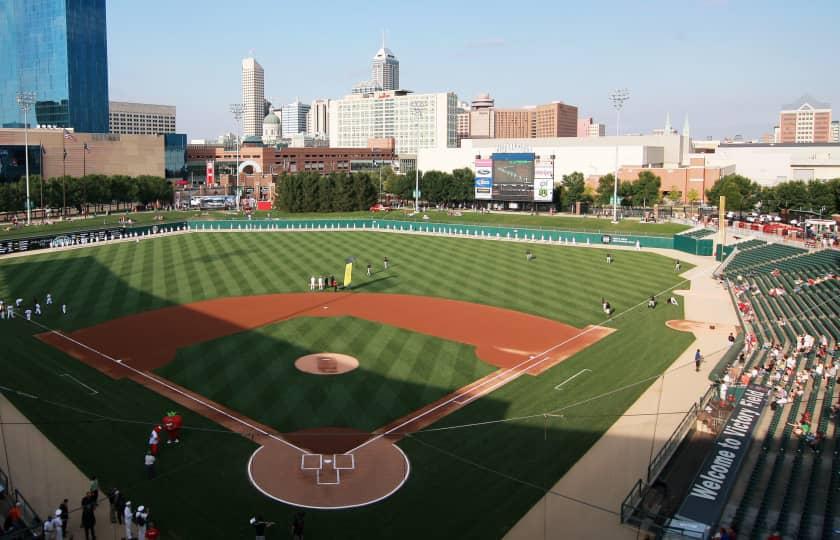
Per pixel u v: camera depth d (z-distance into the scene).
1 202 131.50
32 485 34.59
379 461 37.66
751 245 107.62
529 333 62.97
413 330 63.25
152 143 189.38
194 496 33.91
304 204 164.62
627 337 61.50
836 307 63.25
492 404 45.72
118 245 111.31
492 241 123.25
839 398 40.19
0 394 46.22
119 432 40.84
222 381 49.41
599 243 121.88
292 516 32.25
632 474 35.66
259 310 69.94
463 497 33.94
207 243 115.19
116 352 55.81
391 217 153.62
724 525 29.58
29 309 66.31
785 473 33.81
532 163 151.62
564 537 30.25
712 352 56.00
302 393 47.22
